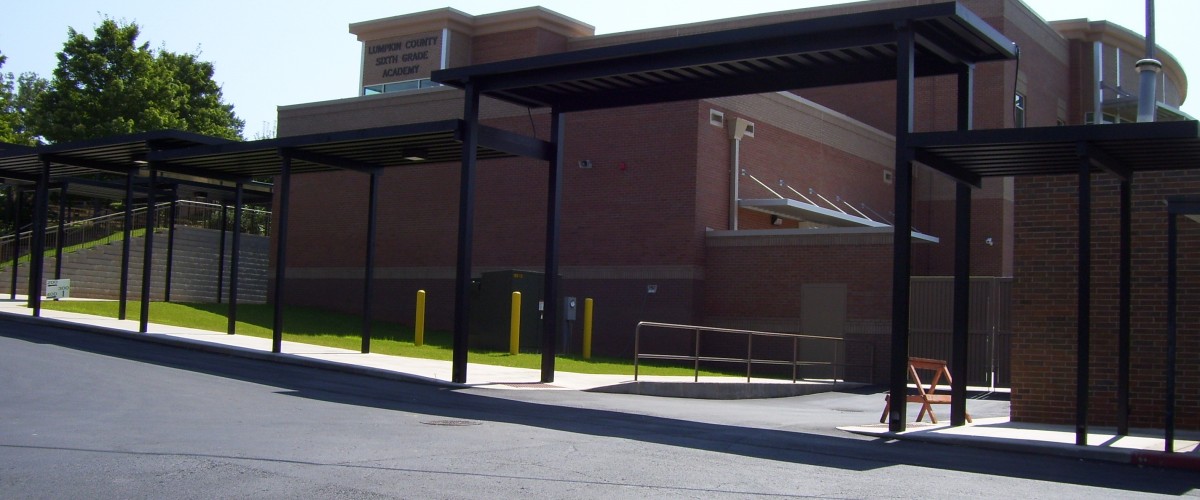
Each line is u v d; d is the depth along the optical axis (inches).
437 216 1246.3
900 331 522.0
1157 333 553.6
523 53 1438.2
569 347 1040.8
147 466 336.8
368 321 844.6
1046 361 580.4
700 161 1074.1
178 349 777.6
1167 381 454.0
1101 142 477.1
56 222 1558.8
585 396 657.6
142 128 1665.8
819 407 755.4
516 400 600.1
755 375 1060.5
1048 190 583.8
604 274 1109.1
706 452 414.3
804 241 1043.9
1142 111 554.9
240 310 1172.5
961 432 520.1
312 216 1353.3
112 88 1646.2
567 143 1149.1
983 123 1306.6
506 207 1189.7
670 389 758.5
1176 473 425.7
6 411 450.0
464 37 1483.8
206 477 321.7
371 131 728.3
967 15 529.3
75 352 692.1
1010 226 1318.9
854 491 338.6
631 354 1088.2
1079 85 1476.4
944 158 543.8
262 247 1449.3
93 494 294.5
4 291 1194.6
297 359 737.6
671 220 1077.1
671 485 335.6
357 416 483.5
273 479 321.4
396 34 1512.1
